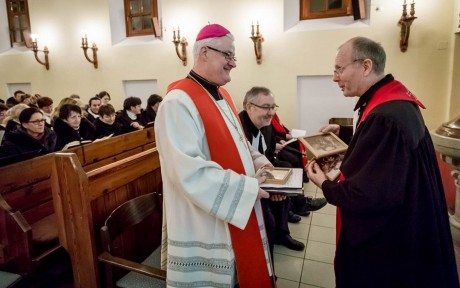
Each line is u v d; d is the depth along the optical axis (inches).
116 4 226.2
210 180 45.0
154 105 195.5
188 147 45.9
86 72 239.3
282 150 122.9
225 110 54.7
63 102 178.7
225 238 49.8
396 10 164.4
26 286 64.6
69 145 100.3
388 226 44.3
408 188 43.1
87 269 61.7
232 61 51.1
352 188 42.4
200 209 49.4
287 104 194.2
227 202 45.4
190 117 48.3
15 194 75.3
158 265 65.5
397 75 169.5
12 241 64.9
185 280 50.6
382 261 45.2
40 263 67.5
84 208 59.2
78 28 234.7
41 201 82.3
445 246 45.4
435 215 44.1
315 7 185.9
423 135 45.3
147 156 78.6
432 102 165.9
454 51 155.1
